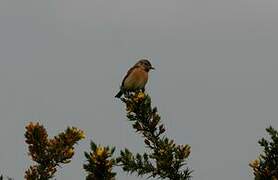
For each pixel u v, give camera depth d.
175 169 11.68
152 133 12.44
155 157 11.81
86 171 9.71
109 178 9.70
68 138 10.73
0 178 9.07
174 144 11.95
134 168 11.55
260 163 11.21
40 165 10.56
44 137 10.73
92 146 9.79
